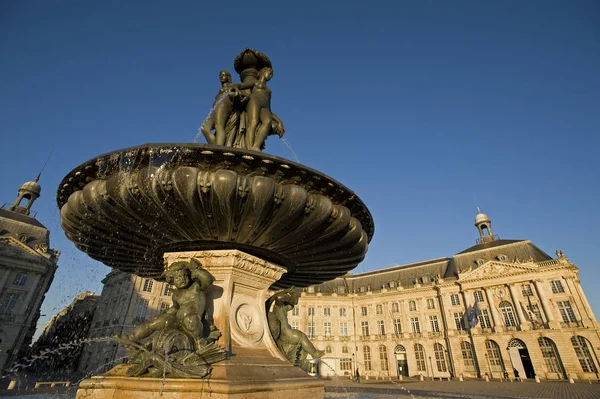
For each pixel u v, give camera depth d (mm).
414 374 43781
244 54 5090
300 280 5418
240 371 2996
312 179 3352
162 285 35750
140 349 3135
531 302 38156
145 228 3609
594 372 32656
